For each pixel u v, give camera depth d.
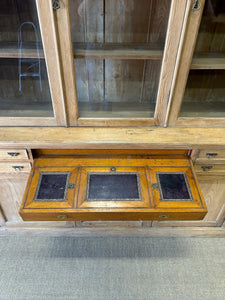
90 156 1.21
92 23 1.02
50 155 1.21
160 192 1.06
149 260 1.53
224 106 1.28
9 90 1.19
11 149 1.16
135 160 1.19
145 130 1.22
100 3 0.97
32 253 1.54
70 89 1.09
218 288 1.42
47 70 1.03
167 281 1.44
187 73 1.05
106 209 1.01
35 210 1.00
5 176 1.28
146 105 1.25
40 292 1.38
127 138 1.17
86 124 1.22
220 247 1.60
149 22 1.02
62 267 1.49
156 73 1.12
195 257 1.55
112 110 1.24
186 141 1.16
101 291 1.39
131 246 1.59
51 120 1.20
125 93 1.24
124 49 1.05
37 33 0.97
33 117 1.19
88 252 1.56
